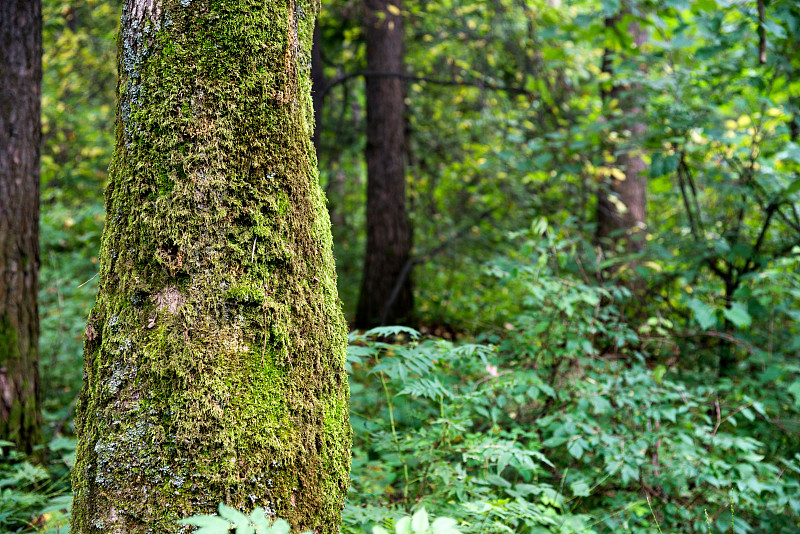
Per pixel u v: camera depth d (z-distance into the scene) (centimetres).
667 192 624
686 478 297
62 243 648
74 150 804
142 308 138
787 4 370
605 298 411
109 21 840
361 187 1185
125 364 137
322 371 152
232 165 141
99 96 922
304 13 157
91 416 141
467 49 859
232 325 138
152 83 140
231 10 142
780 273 376
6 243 364
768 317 440
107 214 148
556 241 388
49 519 238
